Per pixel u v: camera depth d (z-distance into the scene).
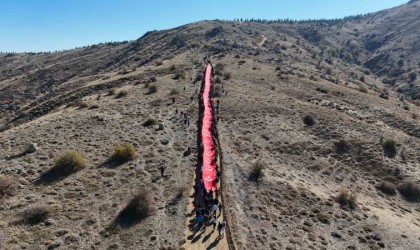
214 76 102.25
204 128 63.59
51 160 46.09
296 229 38.97
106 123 62.38
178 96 81.94
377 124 77.00
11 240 30.61
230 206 40.25
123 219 35.75
